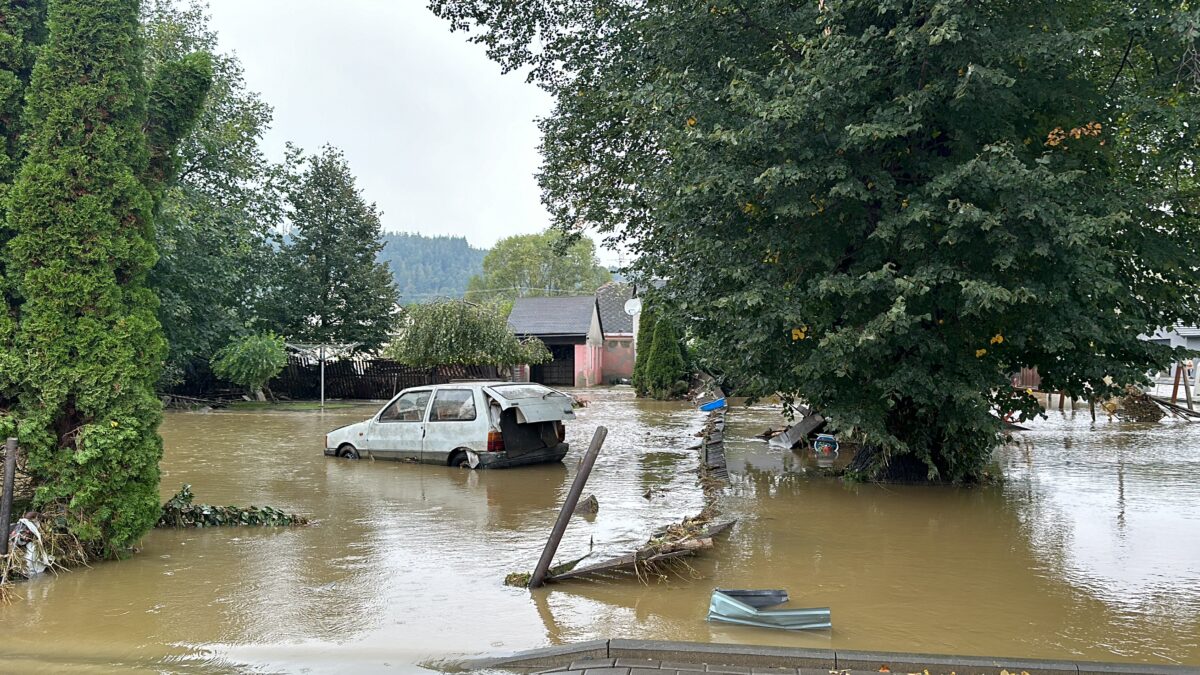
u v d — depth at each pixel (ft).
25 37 23.29
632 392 116.47
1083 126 30.99
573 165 53.52
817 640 15.67
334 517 27.94
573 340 137.80
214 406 89.15
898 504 30.17
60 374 20.94
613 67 44.09
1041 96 29.96
